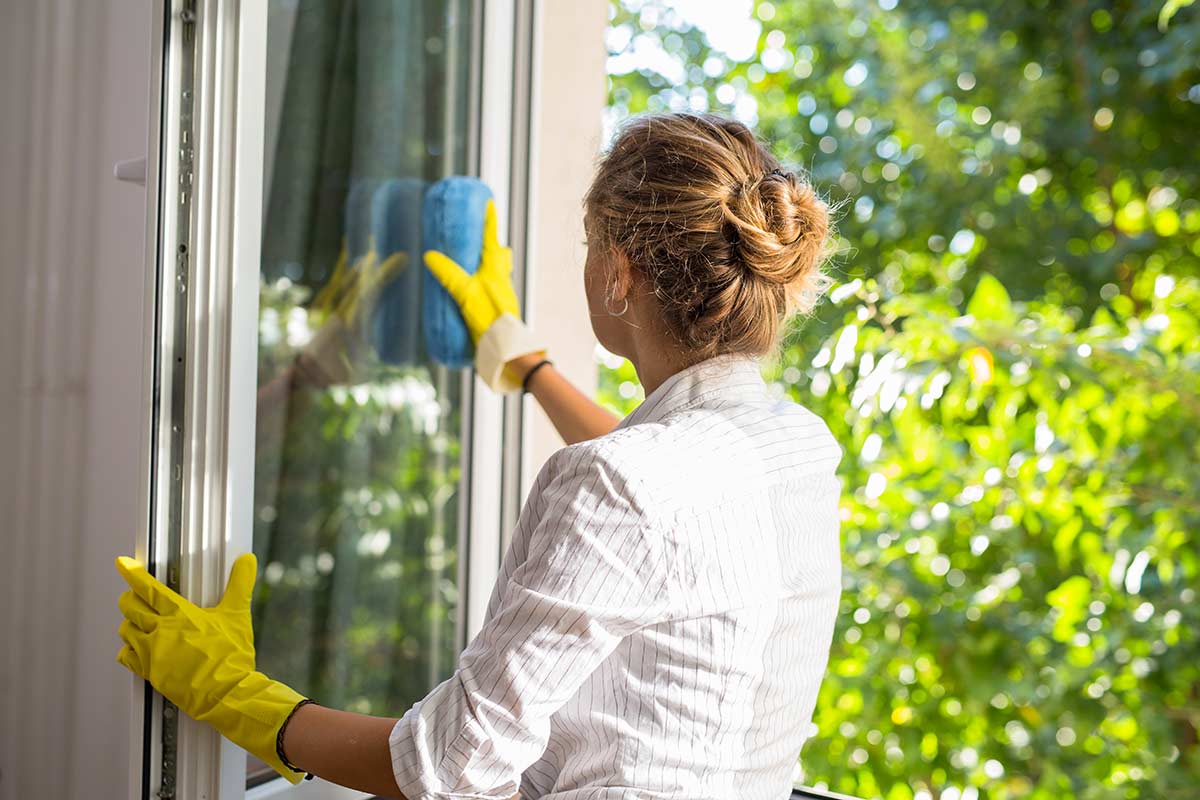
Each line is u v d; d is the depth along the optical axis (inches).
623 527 33.3
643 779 34.1
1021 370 91.9
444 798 32.6
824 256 42.5
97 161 56.2
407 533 61.0
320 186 53.4
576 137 73.1
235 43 43.0
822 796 59.6
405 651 61.3
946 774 121.6
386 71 57.6
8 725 57.6
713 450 36.0
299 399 52.6
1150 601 111.7
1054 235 155.9
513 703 32.2
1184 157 150.3
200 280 42.4
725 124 39.5
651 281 38.5
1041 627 117.9
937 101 165.9
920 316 90.8
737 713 35.4
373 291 57.5
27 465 57.4
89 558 57.1
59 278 56.8
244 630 42.5
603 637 33.0
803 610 38.0
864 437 97.2
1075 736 121.6
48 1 56.3
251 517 45.3
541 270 71.1
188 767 41.6
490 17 64.6
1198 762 115.2
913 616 121.5
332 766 37.1
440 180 62.2
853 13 179.0
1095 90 151.9
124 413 55.7
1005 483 106.7
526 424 67.4
